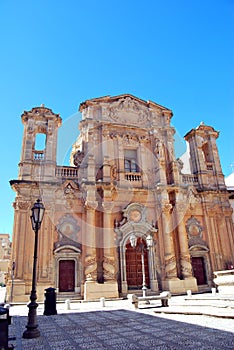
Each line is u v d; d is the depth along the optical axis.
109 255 21.53
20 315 13.83
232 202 28.73
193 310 12.28
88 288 20.08
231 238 25.86
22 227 20.95
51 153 23.73
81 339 8.21
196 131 29.39
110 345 7.33
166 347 6.82
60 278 20.95
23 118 25.02
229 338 7.34
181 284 22.00
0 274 52.69
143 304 16.14
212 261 24.67
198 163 28.09
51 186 22.36
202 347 6.62
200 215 26.27
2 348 6.22
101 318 12.09
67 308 15.81
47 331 9.60
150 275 22.66
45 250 20.81
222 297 14.23
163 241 23.53
